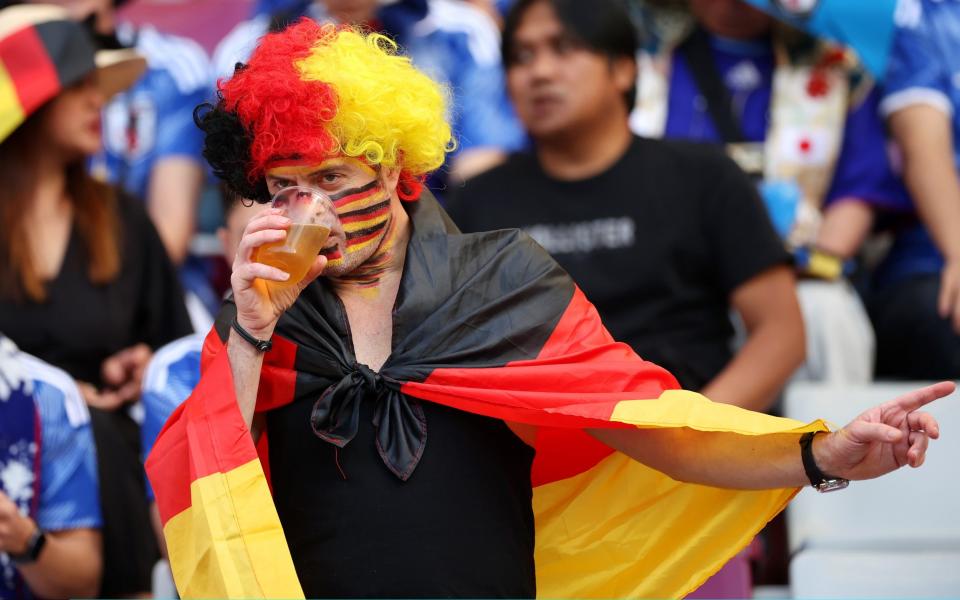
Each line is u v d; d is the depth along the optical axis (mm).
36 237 14039
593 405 8188
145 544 12695
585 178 14047
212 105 8633
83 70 14102
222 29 20734
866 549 12297
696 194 13719
